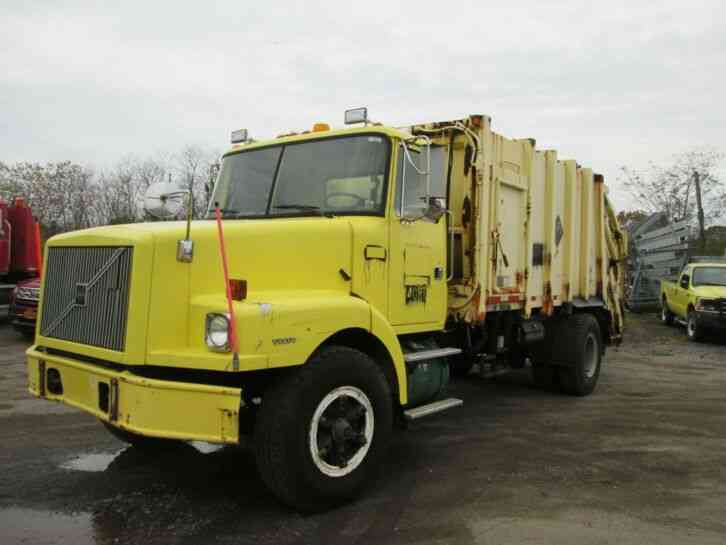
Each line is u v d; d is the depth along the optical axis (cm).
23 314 1213
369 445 454
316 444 422
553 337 841
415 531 406
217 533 398
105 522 412
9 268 1445
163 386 378
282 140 568
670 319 1819
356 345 502
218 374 422
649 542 394
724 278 1588
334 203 531
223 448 571
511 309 709
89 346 422
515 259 722
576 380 832
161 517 421
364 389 453
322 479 422
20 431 617
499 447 603
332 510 439
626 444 617
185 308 409
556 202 800
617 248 995
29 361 477
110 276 411
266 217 537
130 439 539
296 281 461
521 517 432
